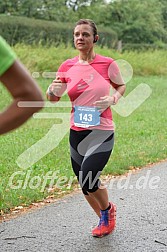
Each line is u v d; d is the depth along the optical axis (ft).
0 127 9.47
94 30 21.72
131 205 28.60
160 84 96.94
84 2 158.61
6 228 24.66
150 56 117.50
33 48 95.91
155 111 67.00
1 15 115.55
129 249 22.34
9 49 9.53
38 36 115.14
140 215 26.81
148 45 154.51
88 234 24.00
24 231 24.29
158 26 179.93
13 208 27.58
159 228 24.93
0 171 34.22
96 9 162.61
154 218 26.37
